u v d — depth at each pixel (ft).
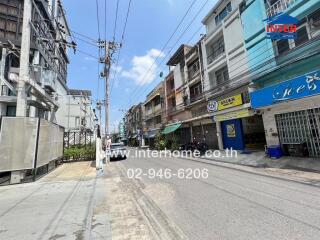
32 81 34.68
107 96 62.90
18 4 51.62
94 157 62.80
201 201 19.24
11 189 26.71
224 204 18.01
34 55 50.62
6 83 46.09
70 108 112.68
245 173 31.30
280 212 15.43
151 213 17.39
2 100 43.57
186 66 83.20
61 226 14.88
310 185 22.29
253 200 18.53
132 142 191.42
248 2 48.01
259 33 44.75
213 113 62.39
